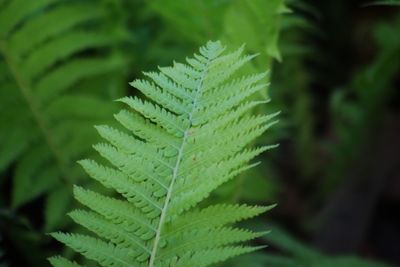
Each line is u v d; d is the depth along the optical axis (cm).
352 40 339
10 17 144
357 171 244
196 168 111
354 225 231
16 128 146
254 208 110
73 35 150
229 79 131
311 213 260
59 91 148
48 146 148
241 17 132
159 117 112
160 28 207
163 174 111
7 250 141
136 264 110
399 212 269
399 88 240
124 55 184
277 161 282
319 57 317
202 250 110
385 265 170
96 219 110
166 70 114
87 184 150
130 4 206
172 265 109
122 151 111
